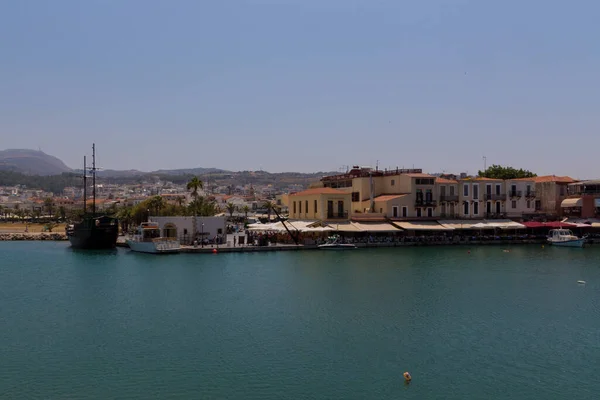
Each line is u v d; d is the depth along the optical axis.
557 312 59.03
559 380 40.53
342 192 129.38
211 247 113.00
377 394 38.00
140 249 115.81
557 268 89.56
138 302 64.44
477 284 74.75
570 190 144.50
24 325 54.81
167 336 50.62
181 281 77.81
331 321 55.34
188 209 185.62
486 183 136.75
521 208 139.50
